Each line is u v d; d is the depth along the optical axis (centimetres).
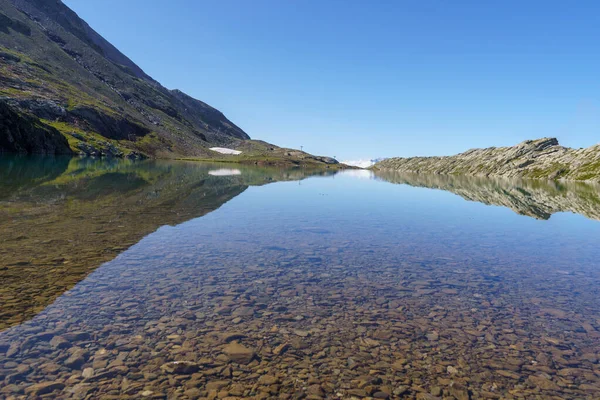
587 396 727
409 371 795
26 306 1036
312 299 1182
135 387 703
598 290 1348
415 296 1241
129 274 1348
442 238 2278
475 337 959
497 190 7856
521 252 1945
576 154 17238
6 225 2052
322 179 10344
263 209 3338
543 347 915
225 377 748
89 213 2570
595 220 3216
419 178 14988
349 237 2205
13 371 734
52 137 13725
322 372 780
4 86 17625
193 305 1094
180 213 2822
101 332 907
